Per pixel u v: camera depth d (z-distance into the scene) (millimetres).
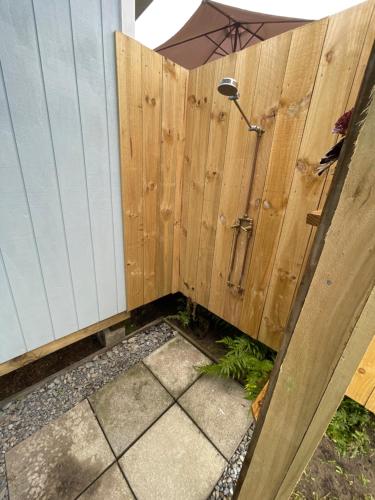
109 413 1194
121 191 1337
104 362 1497
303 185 1064
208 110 1331
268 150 1138
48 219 1106
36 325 1216
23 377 1392
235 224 1369
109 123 1171
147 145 1344
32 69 890
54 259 1184
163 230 1643
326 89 913
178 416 1202
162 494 919
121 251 1464
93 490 917
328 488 962
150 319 1948
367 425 1182
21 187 989
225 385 1376
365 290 323
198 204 1562
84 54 996
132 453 1038
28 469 966
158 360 1530
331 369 393
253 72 1100
